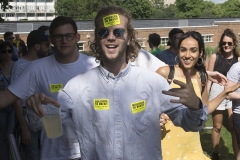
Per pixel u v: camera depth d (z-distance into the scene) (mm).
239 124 4453
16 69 4520
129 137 2180
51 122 2256
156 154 2250
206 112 2117
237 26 38406
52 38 3400
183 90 1999
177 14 83500
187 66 3539
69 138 3236
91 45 2426
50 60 3436
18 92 3213
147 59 3994
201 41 3553
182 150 3467
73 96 2246
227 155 5965
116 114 2184
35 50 4617
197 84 3582
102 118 2189
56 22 3389
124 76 2201
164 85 2227
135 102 2186
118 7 2227
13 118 5688
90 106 2221
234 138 5207
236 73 4305
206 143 6523
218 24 38219
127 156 2186
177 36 5395
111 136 2186
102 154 2209
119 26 2152
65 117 2320
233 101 4492
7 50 5902
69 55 3391
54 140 3242
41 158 3275
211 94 5395
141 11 71938
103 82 2205
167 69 3619
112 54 2141
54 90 3375
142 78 2205
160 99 2219
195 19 39938
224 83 3971
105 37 2150
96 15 2225
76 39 3477
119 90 2193
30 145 4277
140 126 2191
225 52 5355
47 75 3375
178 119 2207
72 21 3441
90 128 2234
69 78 3410
